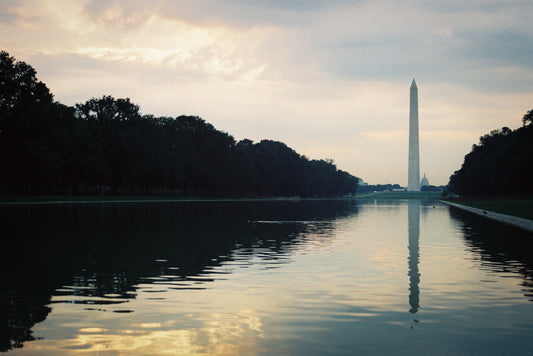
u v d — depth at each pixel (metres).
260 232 30.89
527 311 10.70
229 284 13.81
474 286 13.49
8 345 8.45
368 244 24.42
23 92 76.38
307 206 92.12
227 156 142.50
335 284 13.81
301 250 21.72
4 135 74.88
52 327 9.55
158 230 31.06
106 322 9.89
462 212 65.44
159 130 116.81
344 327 9.54
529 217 42.19
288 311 10.77
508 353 8.04
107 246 22.47
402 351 8.15
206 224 37.03
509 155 105.19
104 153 102.06
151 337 8.91
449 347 8.34
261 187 173.88
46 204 72.56
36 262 17.66
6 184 95.38
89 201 83.75
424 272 15.83
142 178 106.62
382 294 12.47
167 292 12.73
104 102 107.44
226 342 8.62
